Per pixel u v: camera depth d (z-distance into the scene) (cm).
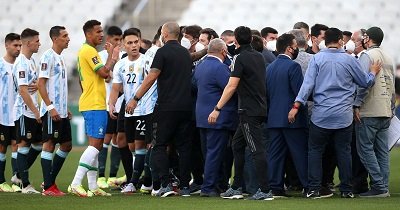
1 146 4338
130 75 4081
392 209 3216
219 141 3766
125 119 4178
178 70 3759
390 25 9356
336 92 3653
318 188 3716
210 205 3372
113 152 4675
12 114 4353
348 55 3684
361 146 3806
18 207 3334
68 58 9406
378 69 3741
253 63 3603
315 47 4306
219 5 9750
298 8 9575
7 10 10256
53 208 3294
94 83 3809
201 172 4131
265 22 9488
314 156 3716
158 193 3816
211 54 3831
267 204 3406
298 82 3784
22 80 4012
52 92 3844
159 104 3769
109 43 3888
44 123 3872
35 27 10012
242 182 3828
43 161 3894
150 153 3888
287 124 3784
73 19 9994
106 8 10006
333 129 3653
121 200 3606
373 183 3809
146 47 4656
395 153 7262
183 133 3806
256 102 3597
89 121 3806
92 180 3853
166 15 9725
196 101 3856
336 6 9538
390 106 3809
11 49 4347
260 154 3606
